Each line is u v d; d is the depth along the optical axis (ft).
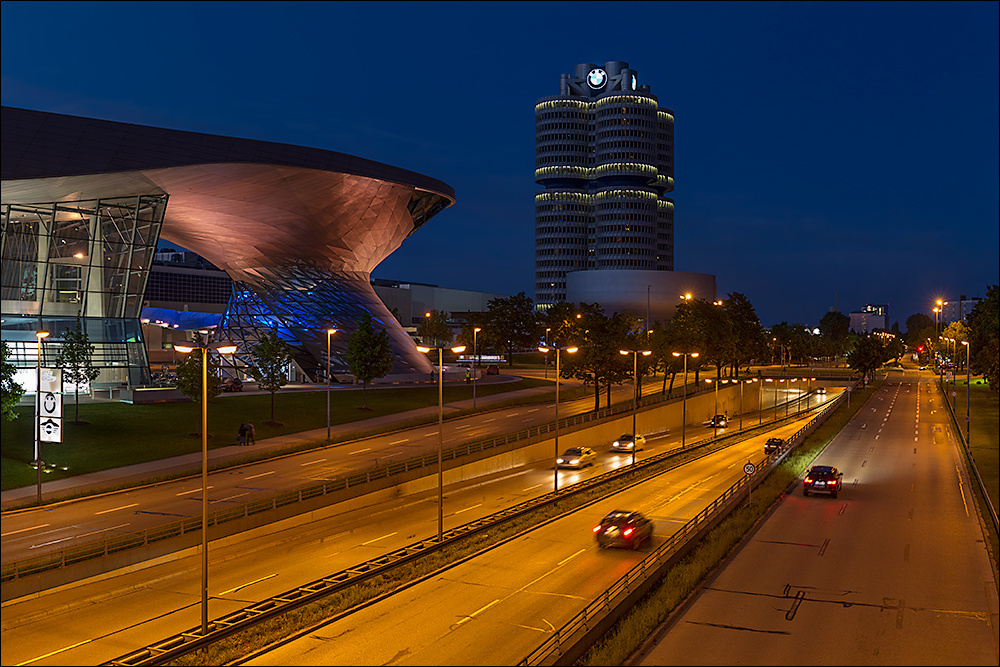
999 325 223.92
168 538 101.50
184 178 211.61
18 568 87.61
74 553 94.17
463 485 164.25
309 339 290.56
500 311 476.13
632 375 281.95
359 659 70.33
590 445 226.58
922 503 145.59
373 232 295.69
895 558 106.93
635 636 75.46
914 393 398.62
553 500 143.84
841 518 132.87
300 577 95.40
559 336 388.37
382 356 247.50
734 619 82.89
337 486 135.54
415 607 85.05
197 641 73.05
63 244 216.74
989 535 120.16
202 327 390.01
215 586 91.91
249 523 113.80
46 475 143.84
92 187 202.18
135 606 84.58
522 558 105.50
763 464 165.68
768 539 118.42
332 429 209.26
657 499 148.46
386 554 105.81
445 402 274.16
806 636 77.87
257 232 269.23
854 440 239.30
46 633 76.28
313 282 297.94
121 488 135.33
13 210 208.03
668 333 394.73
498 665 68.90
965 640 76.79
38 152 183.73
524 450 192.65
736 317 453.17
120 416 192.24
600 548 110.83
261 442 186.70
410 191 282.36
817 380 453.17
